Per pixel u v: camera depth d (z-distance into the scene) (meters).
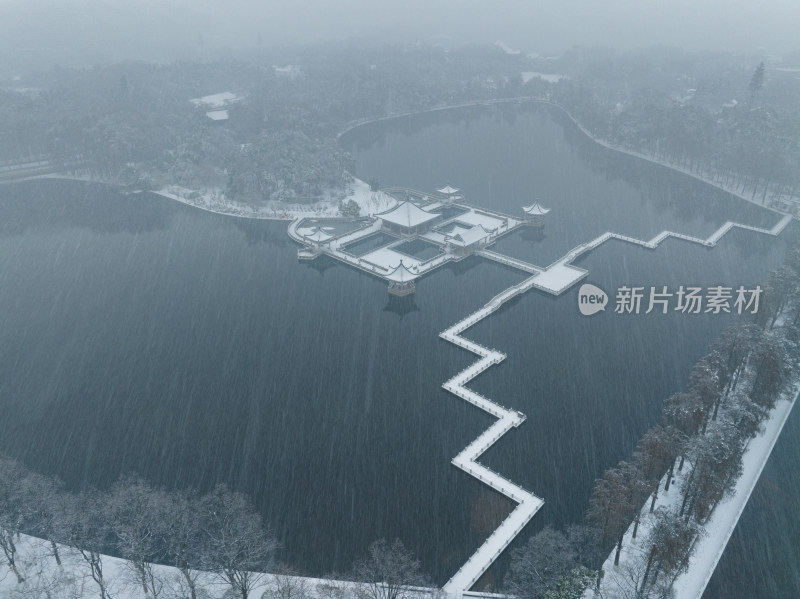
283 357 154.25
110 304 181.62
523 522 104.12
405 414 133.00
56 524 91.06
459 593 91.75
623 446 122.81
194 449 122.19
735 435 109.62
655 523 99.31
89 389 141.38
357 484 113.75
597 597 88.62
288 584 82.81
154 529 93.00
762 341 126.69
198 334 165.00
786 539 100.88
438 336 163.38
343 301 183.75
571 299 183.38
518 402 136.25
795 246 185.50
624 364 149.75
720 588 92.19
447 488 113.19
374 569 91.25
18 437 125.31
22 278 198.38
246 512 102.44
